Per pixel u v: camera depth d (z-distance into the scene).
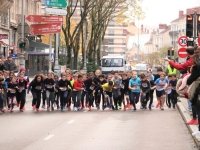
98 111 23.91
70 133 15.52
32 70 60.34
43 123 18.38
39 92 24.11
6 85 23.30
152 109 24.77
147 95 24.77
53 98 24.44
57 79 24.92
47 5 31.91
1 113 22.62
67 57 47.00
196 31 24.72
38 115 21.62
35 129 16.59
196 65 12.16
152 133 15.40
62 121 19.03
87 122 18.61
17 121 19.09
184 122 18.27
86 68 58.28
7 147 12.94
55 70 39.06
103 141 13.81
